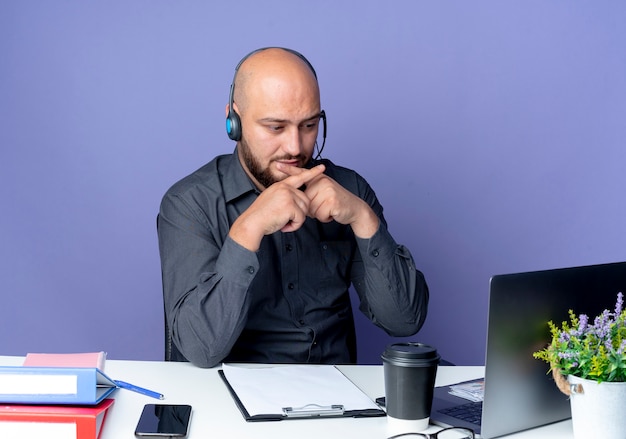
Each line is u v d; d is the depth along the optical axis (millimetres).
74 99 2771
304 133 1820
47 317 2814
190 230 1847
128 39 2771
